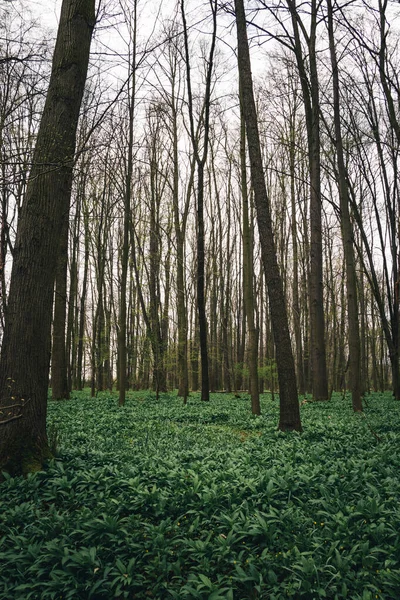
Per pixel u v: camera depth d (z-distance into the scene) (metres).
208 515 4.96
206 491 5.28
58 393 18.70
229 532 4.49
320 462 6.91
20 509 4.94
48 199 6.64
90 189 21.72
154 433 10.48
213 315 35.28
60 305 18.92
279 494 5.40
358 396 14.45
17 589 3.81
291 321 34.84
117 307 34.84
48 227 6.61
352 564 4.13
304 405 17.12
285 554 4.20
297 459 7.07
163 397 22.98
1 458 6.00
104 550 4.34
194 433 10.70
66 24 7.13
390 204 19.61
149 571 4.12
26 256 6.50
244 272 19.92
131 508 5.01
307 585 3.78
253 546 4.45
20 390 6.24
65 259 19.03
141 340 26.80
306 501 5.37
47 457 6.38
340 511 4.92
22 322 6.36
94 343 25.02
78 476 5.82
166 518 4.96
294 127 24.20
